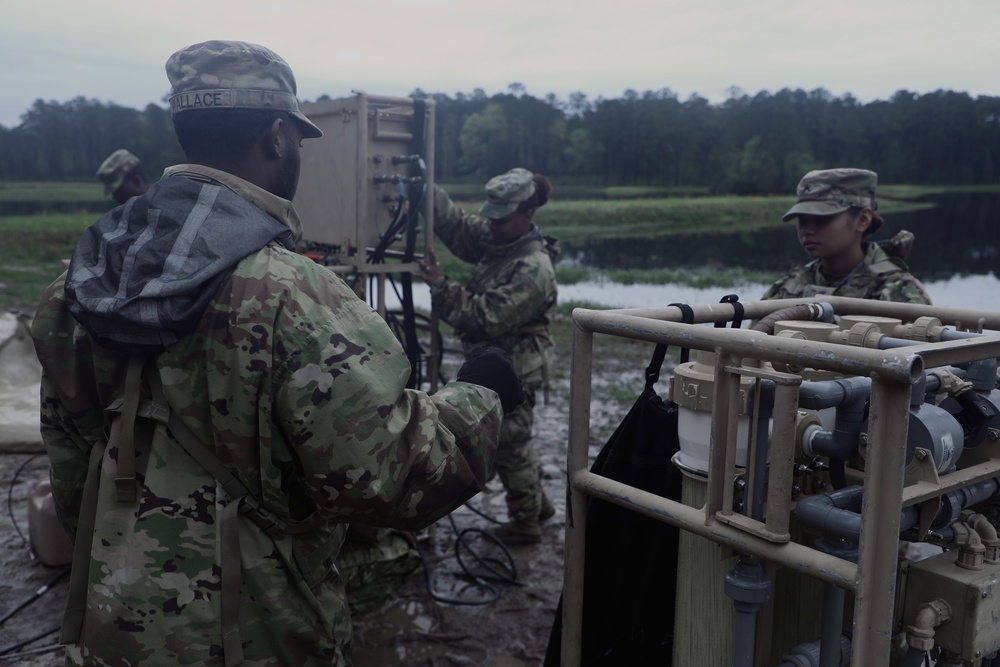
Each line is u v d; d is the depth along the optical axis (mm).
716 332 1304
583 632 1816
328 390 1128
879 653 1119
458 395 1377
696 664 1600
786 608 1682
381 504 1187
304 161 3449
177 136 1324
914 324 1641
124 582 1177
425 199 3328
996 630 1408
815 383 1263
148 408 1184
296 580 1257
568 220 38500
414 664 2463
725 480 1329
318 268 1220
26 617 2721
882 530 1093
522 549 3340
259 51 1315
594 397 5762
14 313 5297
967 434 1419
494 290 3236
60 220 29312
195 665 1165
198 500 1183
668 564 1800
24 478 3988
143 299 1088
